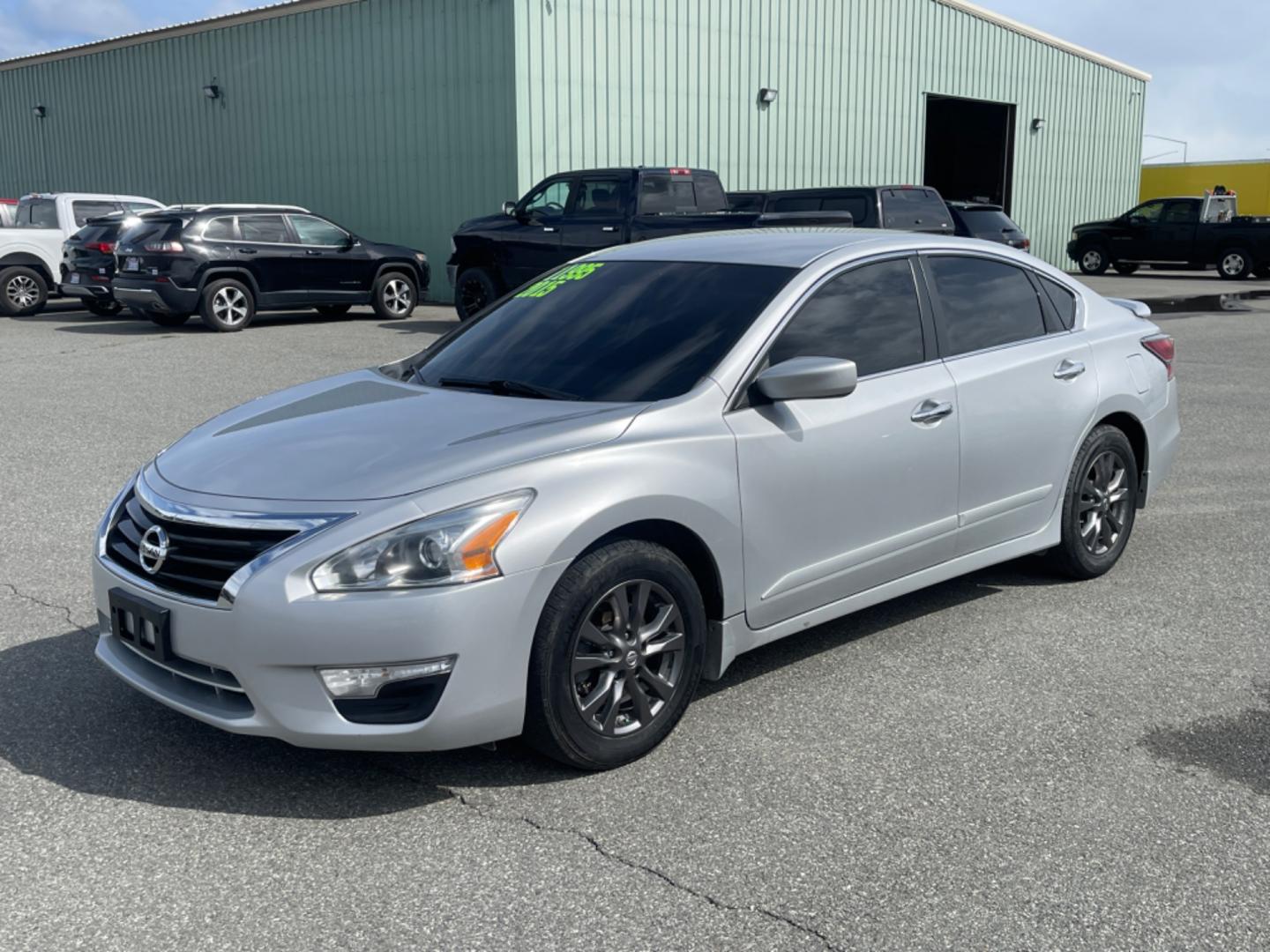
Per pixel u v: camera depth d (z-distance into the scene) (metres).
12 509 6.90
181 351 14.01
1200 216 29.25
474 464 3.52
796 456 4.10
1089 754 3.82
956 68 27.19
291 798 3.54
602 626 3.65
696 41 21.27
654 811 3.46
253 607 3.29
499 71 18.97
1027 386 5.00
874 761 3.77
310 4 21.47
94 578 3.88
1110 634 4.90
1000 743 3.89
